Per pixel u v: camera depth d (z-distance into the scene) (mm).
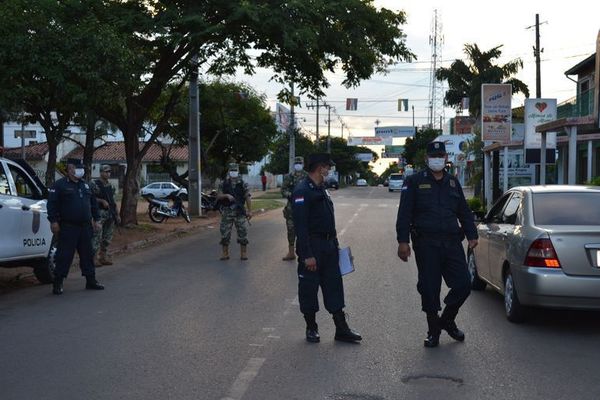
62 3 14633
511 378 5699
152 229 19422
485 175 28047
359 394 5270
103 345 6781
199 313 8312
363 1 18547
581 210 7688
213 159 34781
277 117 62062
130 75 14188
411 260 13203
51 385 5504
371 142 94062
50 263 10734
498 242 8359
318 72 20219
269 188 70312
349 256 6980
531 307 7445
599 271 6977
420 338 7070
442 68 45219
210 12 16828
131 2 16703
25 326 7656
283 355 6387
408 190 6703
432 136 85000
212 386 5469
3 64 12672
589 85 28906
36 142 56312
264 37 17219
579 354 6465
